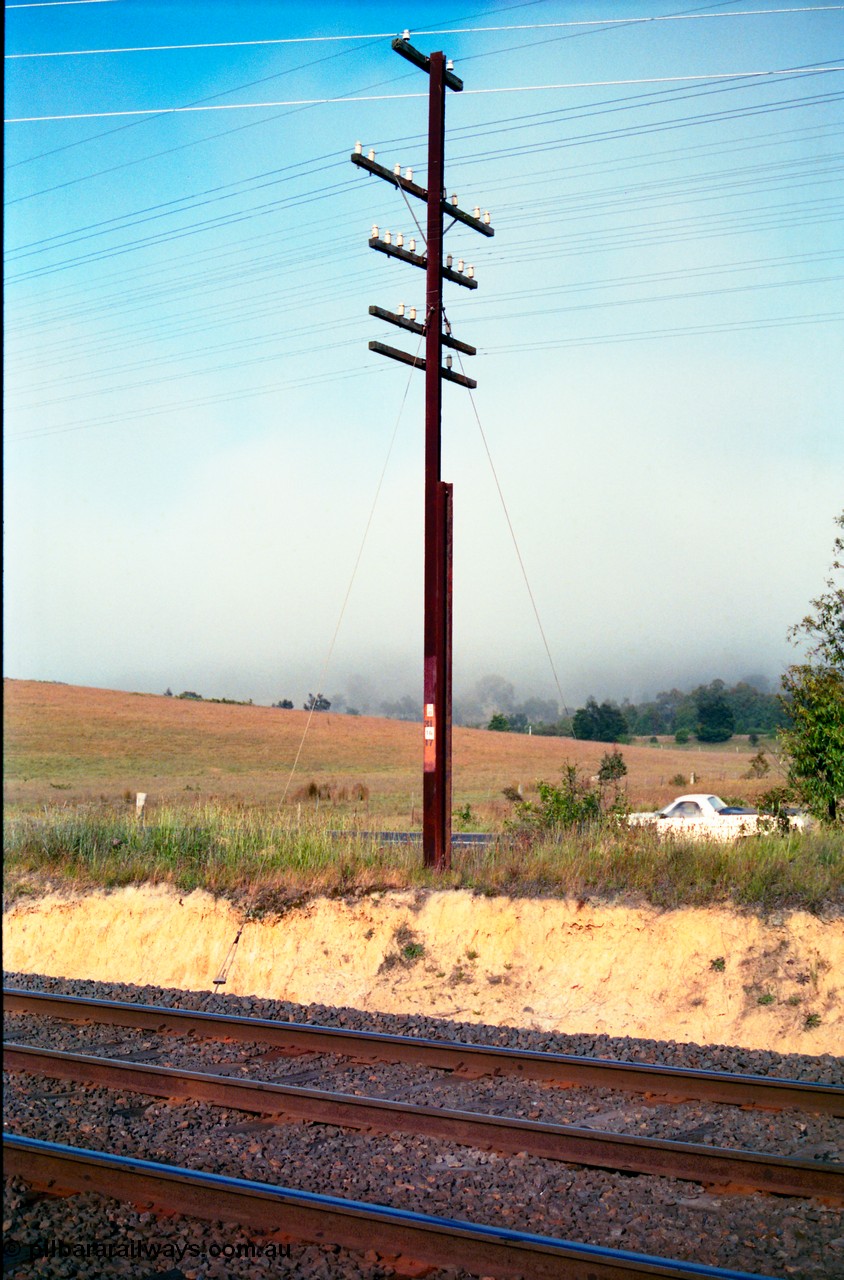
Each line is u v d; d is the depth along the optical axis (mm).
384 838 19312
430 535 17047
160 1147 7254
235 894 15922
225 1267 5391
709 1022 11992
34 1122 7742
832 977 11945
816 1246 5746
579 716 137000
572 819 18578
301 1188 6473
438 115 17688
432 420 17281
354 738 82375
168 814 20047
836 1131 7531
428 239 17531
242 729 82938
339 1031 10008
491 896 14391
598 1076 8820
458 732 98312
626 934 13203
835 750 18172
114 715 85250
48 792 48250
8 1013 11805
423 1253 5527
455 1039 10633
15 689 96688
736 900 13172
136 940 15805
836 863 14156
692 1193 6496
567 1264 5238
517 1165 6863
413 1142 7328
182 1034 10695
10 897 17250
